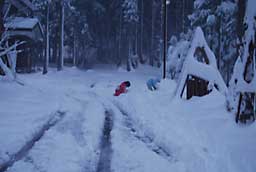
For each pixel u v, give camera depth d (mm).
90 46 48750
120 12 44906
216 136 6668
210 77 11289
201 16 28812
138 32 49500
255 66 7273
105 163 5656
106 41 52469
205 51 12328
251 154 5355
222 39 28562
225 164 5191
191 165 5414
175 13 45844
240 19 7375
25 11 29281
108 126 8680
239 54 7480
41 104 11328
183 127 7781
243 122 6980
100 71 39188
